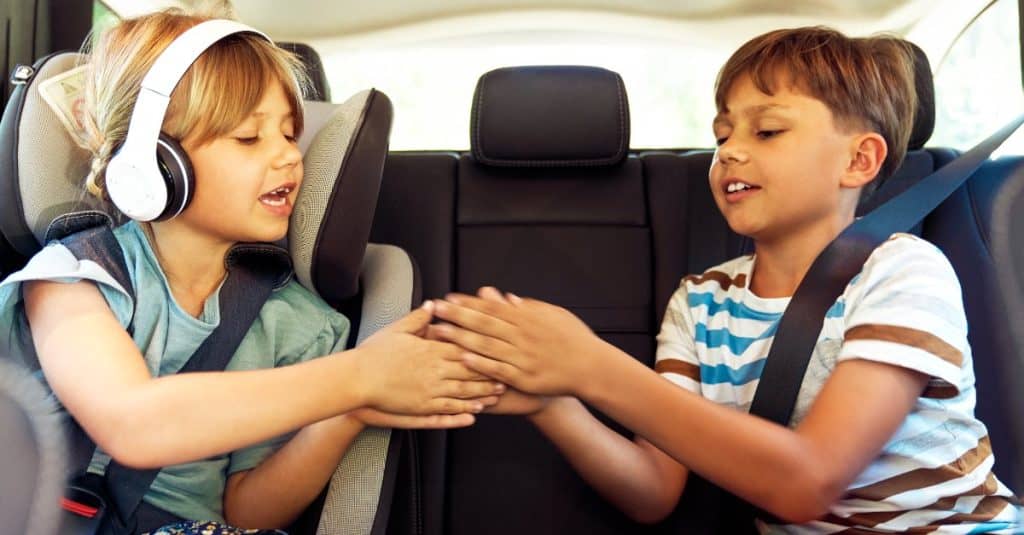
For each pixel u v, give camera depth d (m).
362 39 1.81
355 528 0.93
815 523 1.01
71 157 1.10
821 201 1.08
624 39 1.81
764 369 1.06
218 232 0.96
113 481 0.90
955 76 1.65
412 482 1.16
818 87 1.05
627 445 1.09
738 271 1.21
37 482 0.43
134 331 0.94
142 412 0.78
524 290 1.50
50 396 0.84
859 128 1.08
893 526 0.97
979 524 0.97
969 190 1.40
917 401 0.98
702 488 1.27
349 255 1.04
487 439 1.42
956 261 1.37
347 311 1.19
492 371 0.92
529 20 1.79
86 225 0.99
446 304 0.94
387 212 1.56
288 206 0.98
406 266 1.17
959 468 0.99
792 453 0.87
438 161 1.60
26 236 1.12
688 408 0.89
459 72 1.84
